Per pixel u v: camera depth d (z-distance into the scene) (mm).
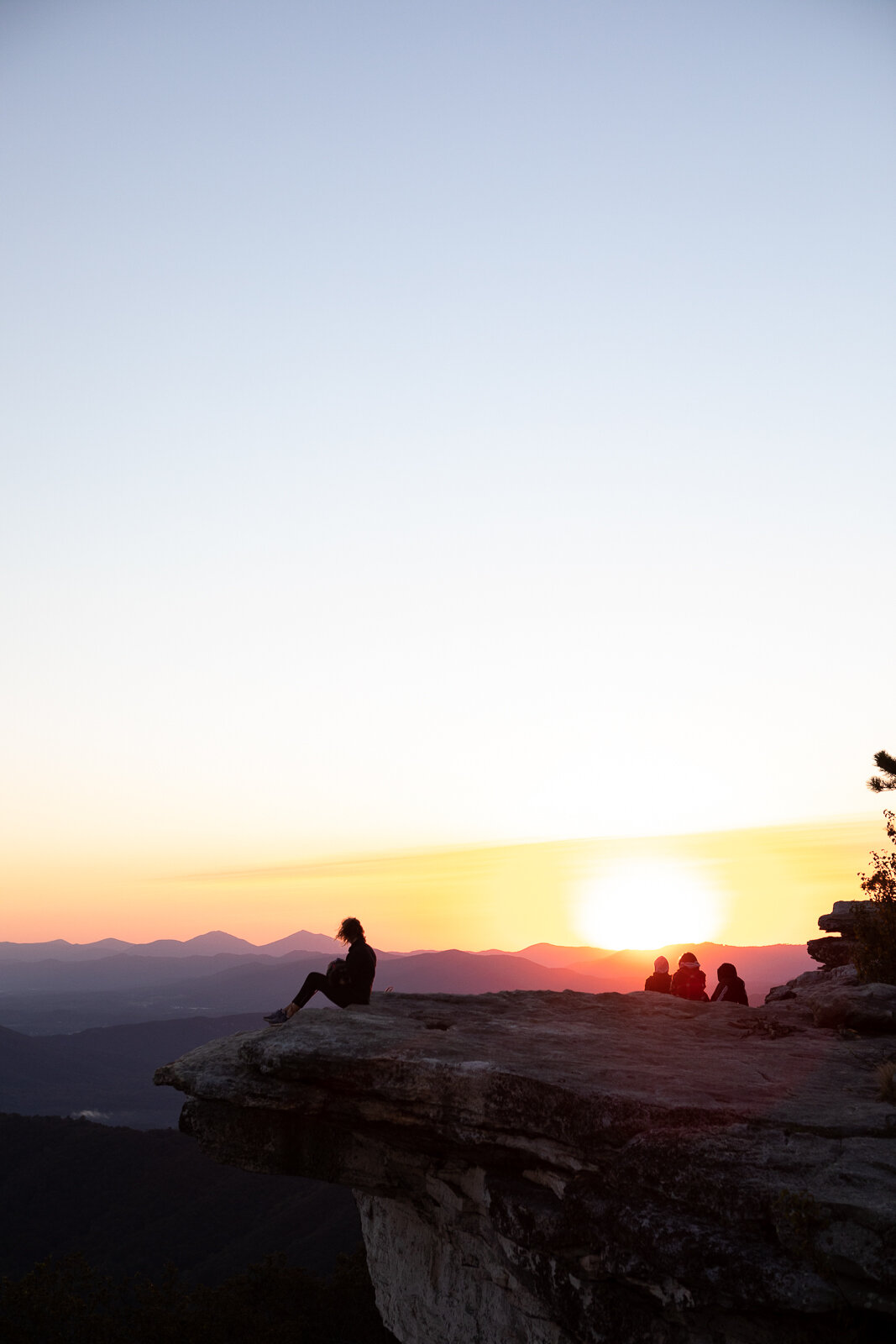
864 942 15617
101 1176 95625
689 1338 7703
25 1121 113438
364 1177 11852
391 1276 13539
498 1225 9578
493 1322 11016
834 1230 6738
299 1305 32344
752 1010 13812
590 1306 8422
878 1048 10984
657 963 17594
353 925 13469
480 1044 10922
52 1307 29047
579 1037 11461
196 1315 30156
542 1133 9172
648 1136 8336
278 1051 10977
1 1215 88250
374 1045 10898
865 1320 6605
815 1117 8352
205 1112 11961
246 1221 83438
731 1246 7156
